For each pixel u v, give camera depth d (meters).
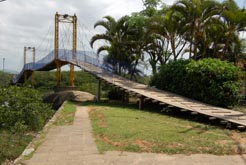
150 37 26.89
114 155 7.47
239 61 25.20
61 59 36.59
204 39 22.86
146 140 8.72
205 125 12.19
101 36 29.81
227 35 22.50
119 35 29.34
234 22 21.31
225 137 9.37
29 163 7.00
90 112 16.84
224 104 17.41
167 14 22.75
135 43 28.64
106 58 30.89
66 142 8.98
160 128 10.69
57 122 13.09
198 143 8.38
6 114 13.07
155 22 24.27
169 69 21.33
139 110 17.56
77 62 32.78
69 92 32.69
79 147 8.31
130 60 30.16
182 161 6.96
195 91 18.69
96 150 7.95
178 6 21.81
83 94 31.66
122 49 29.88
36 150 8.09
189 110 14.46
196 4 21.39
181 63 20.66
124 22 28.94
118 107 19.41
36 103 15.08
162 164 6.77
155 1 29.00
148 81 26.56
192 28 22.12
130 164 6.80
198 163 6.82
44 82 61.12
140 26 27.83
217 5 21.25
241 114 13.85
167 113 16.08
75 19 40.72
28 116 13.75
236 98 17.41
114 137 9.26
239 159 7.10
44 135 10.12
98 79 26.19
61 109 18.47
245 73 20.95
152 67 28.27
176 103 16.39
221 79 17.67
